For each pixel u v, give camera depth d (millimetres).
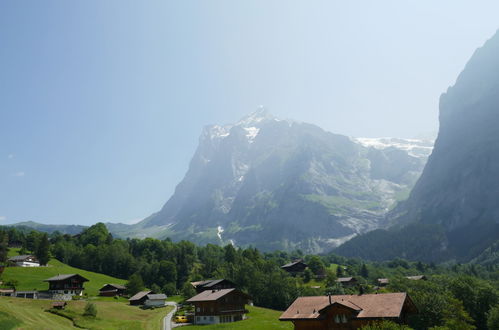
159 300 155625
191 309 136875
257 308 146375
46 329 71562
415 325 99625
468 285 121562
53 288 161875
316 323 75938
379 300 74062
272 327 104562
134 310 132000
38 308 103438
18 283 173000
